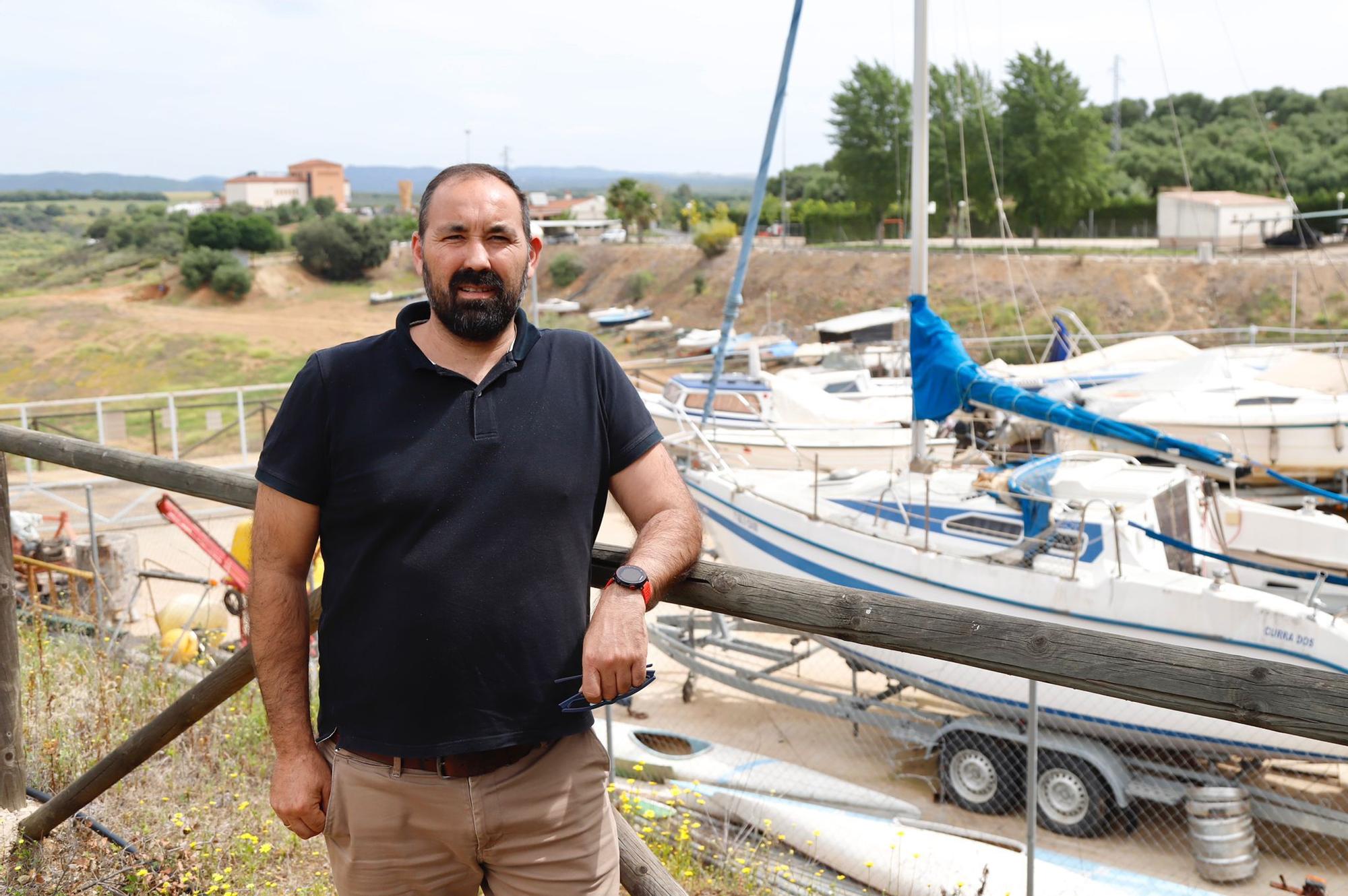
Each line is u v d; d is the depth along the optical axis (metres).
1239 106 112.94
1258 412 12.60
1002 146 61.09
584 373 1.88
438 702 1.78
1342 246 49.41
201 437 26.84
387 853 1.88
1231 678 1.44
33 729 4.43
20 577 8.44
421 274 1.82
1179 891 5.80
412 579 1.76
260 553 1.87
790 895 5.25
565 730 1.84
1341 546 8.24
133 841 3.73
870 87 67.69
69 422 35.56
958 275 52.97
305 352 70.38
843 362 20.38
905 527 8.44
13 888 3.35
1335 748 6.36
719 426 15.27
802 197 98.12
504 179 1.82
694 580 1.96
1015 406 8.45
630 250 73.69
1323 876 6.40
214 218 96.81
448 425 1.78
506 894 1.95
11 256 142.50
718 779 7.14
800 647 10.14
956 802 7.54
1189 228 59.97
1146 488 7.48
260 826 3.98
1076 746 7.03
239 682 3.09
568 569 1.83
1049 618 7.35
